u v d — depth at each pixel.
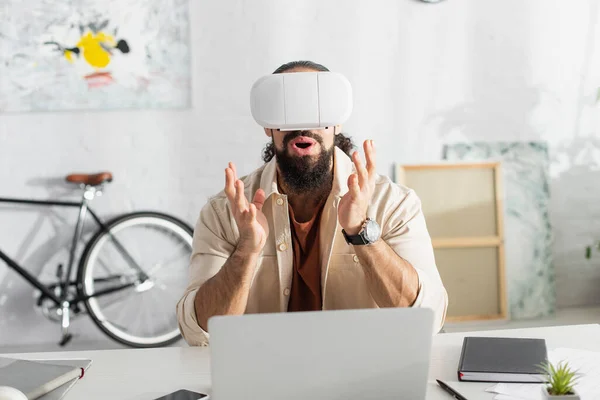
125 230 3.65
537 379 1.34
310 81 1.53
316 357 1.17
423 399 1.20
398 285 1.59
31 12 3.44
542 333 1.65
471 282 3.64
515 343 1.49
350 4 3.57
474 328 3.61
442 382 1.36
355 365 1.17
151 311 3.70
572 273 3.82
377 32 3.59
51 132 3.53
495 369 1.36
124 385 1.44
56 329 3.62
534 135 3.72
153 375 1.49
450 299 3.63
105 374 1.50
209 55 3.53
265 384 1.17
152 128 3.55
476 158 3.67
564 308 3.83
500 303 3.65
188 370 1.52
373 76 3.61
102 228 3.52
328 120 1.54
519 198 3.71
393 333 1.17
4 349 3.54
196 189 3.59
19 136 3.52
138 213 3.54
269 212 1.78
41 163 3.54
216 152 3.57
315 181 1.69
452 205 3.64
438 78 3.64
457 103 3.66
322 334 1.16
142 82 3.50
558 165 3.75
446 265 3.63
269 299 1.79
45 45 3.46
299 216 1.79
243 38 3.53
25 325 3.60
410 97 3.63
